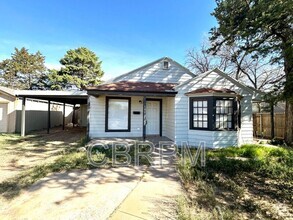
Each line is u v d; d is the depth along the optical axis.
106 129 10.98
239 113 9.70
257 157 6.94
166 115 11.49
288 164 5.99
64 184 4.29
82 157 6.58
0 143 9.91
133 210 3.22
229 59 17.39
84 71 31.70
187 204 3.39
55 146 9.18
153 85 10.86
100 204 3.40
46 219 2.91
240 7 8.20
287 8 6.55
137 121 11.46
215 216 2.97
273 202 3.79
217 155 7.19
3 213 3.10
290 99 6.04
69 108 23.41
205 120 9.04
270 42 8.85
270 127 13.07
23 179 4.68
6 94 14.06
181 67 12.05
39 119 17.06
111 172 5.17
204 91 8.91
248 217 3.17
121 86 10.20
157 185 4.32
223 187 4.40
